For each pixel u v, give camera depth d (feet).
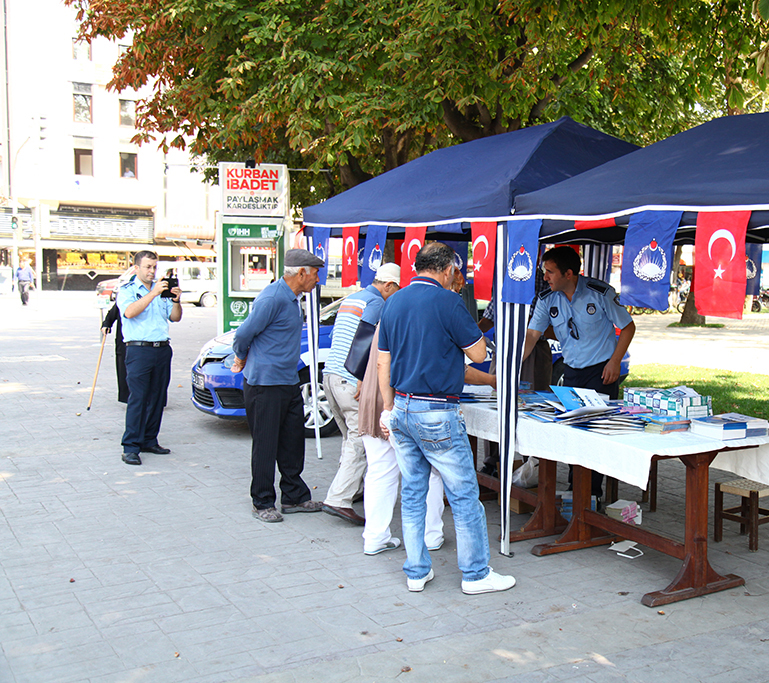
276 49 30.53
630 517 15.87
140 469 21.45
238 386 25.17
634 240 11.82
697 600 12.81
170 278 22.39
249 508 18.01
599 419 14.23
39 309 90.07
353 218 19.10
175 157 124.36
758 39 27.40
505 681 10.17
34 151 116.16
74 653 10.91
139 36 33.68
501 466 14.84
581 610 12.44
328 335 26.48
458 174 17.19
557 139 16.65
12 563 14.35
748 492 15.34
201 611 12.34
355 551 15.25
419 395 12.67
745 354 50.60
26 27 113.80
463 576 13.16
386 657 10.82
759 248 18.13
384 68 28.86
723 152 12.33
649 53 34.68
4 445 24.13
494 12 27.96
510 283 14.20
